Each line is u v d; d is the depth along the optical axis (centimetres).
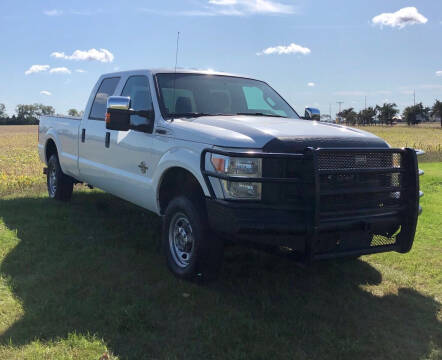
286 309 396
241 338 341
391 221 419
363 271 496
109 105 479
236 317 374
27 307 382
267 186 382
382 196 419
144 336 340
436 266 516
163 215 498
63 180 778
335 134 420
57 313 371
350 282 464
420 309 405
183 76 552
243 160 383
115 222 662
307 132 415
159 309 385
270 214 375
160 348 326
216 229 392
